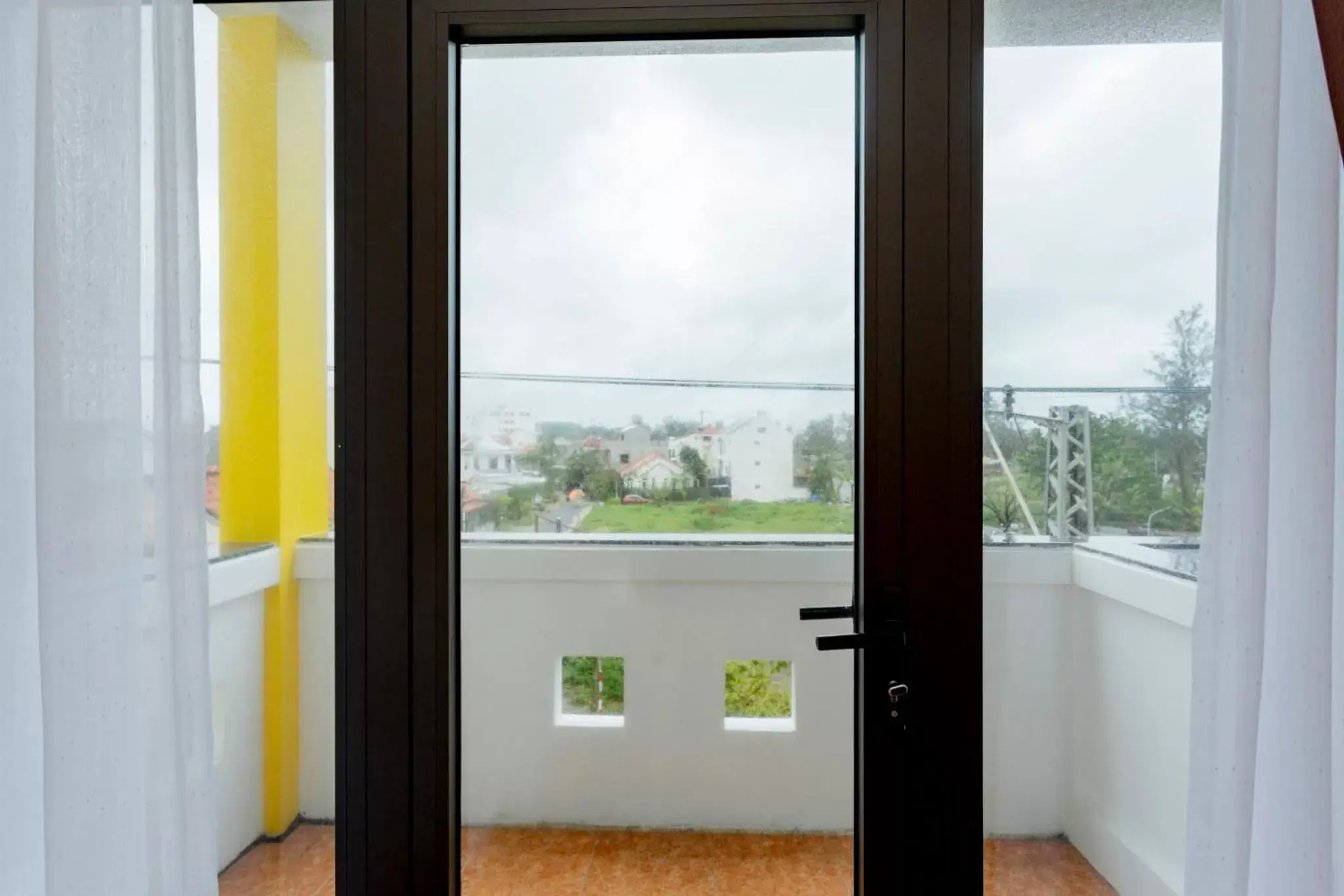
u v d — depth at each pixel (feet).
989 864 3.14
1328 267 2.08
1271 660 2.19
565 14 2.85
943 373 2.83
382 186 2.90
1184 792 3.10
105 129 2.35
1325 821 2.10
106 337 2.39
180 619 2.52
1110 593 3.07
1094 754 3.10
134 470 2.46
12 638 2.43
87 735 2.41
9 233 2.35
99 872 2.42
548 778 3.41
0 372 2.37
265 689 3.61
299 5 3.38
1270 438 2.18
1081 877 3.12
